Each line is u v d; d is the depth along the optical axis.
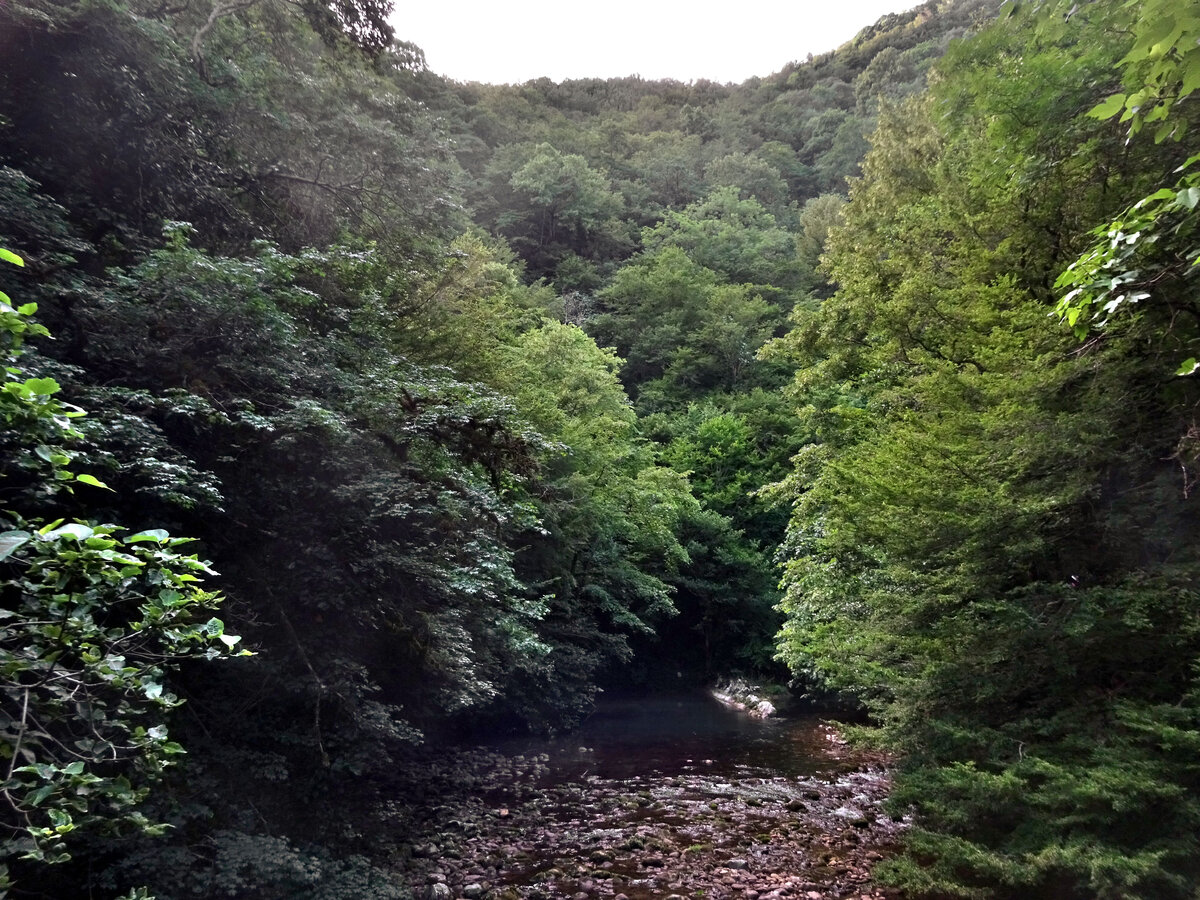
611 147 74.19
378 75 15.30
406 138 14.72
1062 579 7.42
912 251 13.60
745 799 11.03
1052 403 7.44
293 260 8.22
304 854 6.77
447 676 9.48
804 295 44.88
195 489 6.11
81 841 5.22
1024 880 5.87
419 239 14.61
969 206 12.17
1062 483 7.05
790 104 85.38
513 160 56.47
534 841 9.09
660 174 67.88
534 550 16.78
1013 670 7.03
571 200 54.50
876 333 14.13
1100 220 8.53
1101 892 5.45
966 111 9.70
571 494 17.59
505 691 14.91
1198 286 5.82
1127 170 8.33
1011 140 9.11
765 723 18.72
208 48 11.83
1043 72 8.43
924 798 7.25
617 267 52.97
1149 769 5.61
